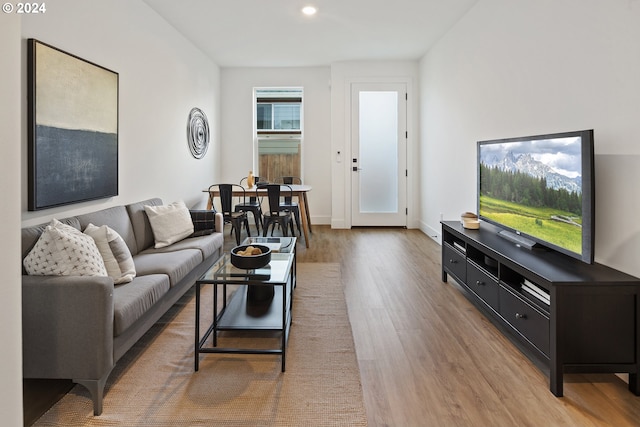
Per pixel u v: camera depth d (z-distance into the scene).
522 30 2.92
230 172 6.57
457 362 2.10
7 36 0.84
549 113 2.58
